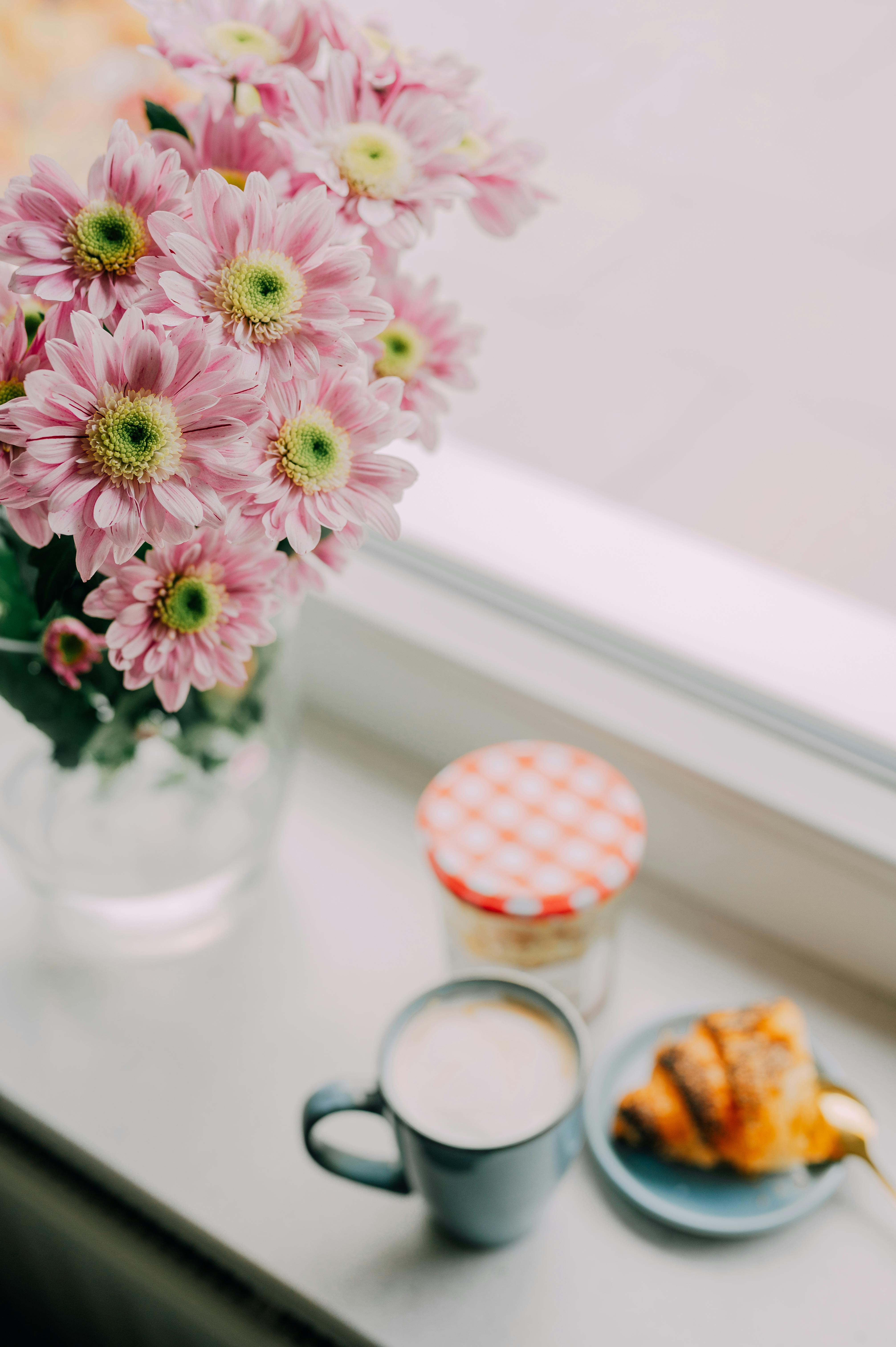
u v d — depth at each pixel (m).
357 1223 0.80
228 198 0.64
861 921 0.86
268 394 0.65
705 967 0.90
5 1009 0.88
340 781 0.99
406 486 0.67
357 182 0.68
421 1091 0.76
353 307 0.65
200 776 0.85
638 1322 0.77
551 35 1.14
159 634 0.69
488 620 0.94
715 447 1.11
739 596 0.94
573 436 1.11
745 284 1.14
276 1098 0.84
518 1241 0.79
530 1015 0.79
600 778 0.86
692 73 1.14
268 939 0.91
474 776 0.87
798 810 0.85
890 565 1.04
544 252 1.17
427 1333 0.76
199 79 0.69
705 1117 0.79
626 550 0.96
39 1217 0.88
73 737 0.80
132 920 0.89
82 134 0.89
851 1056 0.85
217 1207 0.80
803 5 1.12
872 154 1.12
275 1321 0.83
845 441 1.10
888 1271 0.78
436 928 0.91
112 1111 0.84
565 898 0.80
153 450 0.63
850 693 0.88
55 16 0.85
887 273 1.12
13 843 0.87
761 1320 0.77
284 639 0.82
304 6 0.70
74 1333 0.97
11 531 0.74
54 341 0.62
